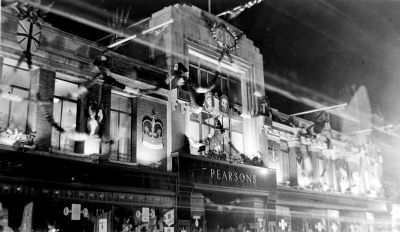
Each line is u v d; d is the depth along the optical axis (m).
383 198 41.09
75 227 16.98
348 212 36.34
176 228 20.52
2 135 15.64
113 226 18.14
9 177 14.88
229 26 27.42
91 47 19.06
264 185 26.08
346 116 41.03
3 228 14.89
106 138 19.05
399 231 41.78
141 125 20.92
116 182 18.41
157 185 20.09
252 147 27.12
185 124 23.03
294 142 31.56
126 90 20.42
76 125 18.41
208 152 23.64
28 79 17.30
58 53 17.69
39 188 15.72
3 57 16.08
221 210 24.94
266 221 25.91
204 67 25.55
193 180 21.61
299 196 30.39
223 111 25.66
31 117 16.84
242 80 27.80
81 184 17.00
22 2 16.34
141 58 24.38
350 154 38.03
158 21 23.86
